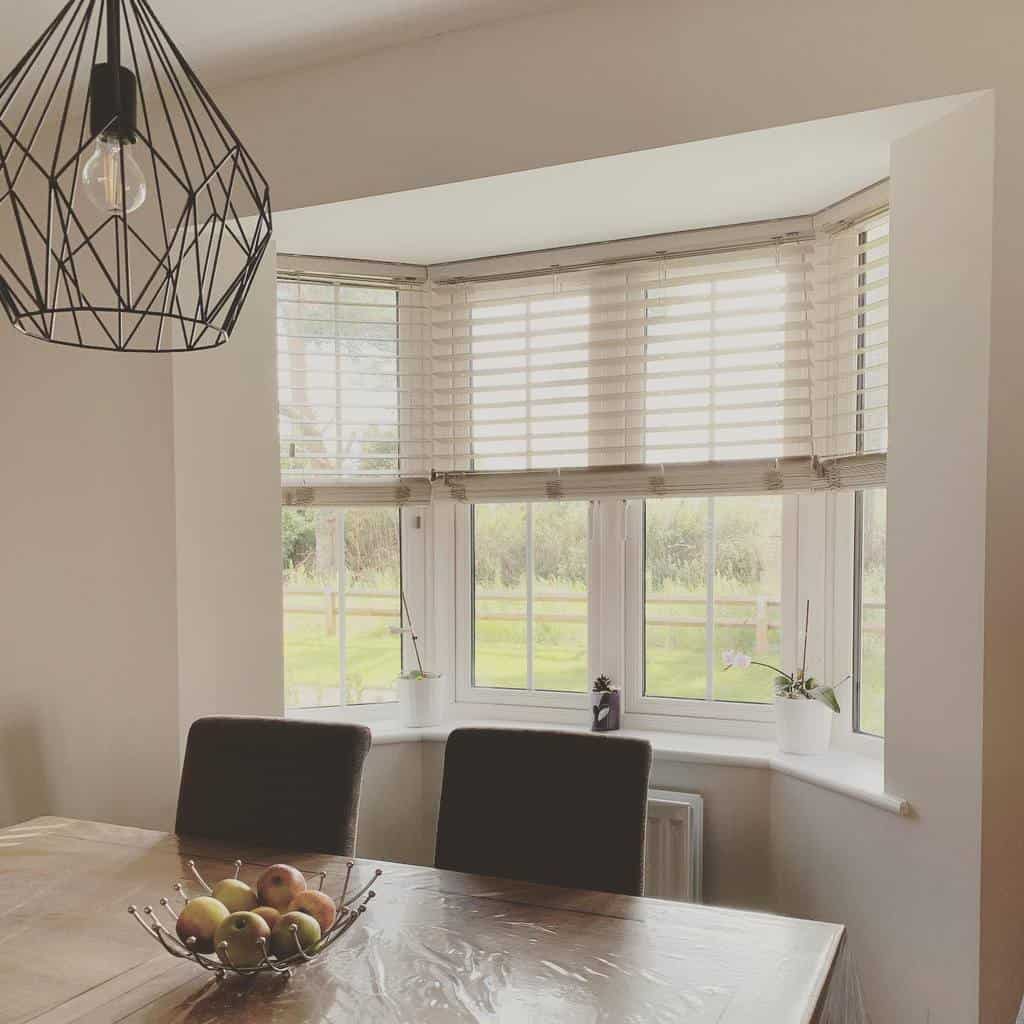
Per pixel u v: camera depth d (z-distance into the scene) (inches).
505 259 120.3
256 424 110.3
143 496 106.0
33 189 109.0
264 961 46.9
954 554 76.5
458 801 74.1
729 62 81.9
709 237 109.8
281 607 111.9
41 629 111.9
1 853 70.1
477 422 120.0
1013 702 73.6
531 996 48.5
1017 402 72.7
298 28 89.8
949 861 77.0
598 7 86.6
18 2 82.8
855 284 101.6
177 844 72.2
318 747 78.0
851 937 88.0
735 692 111.1
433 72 93.0
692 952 53.7
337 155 97.3
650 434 114.2
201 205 102.9
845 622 102.7
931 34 75.0
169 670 105.2
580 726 116.4
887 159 87.8
